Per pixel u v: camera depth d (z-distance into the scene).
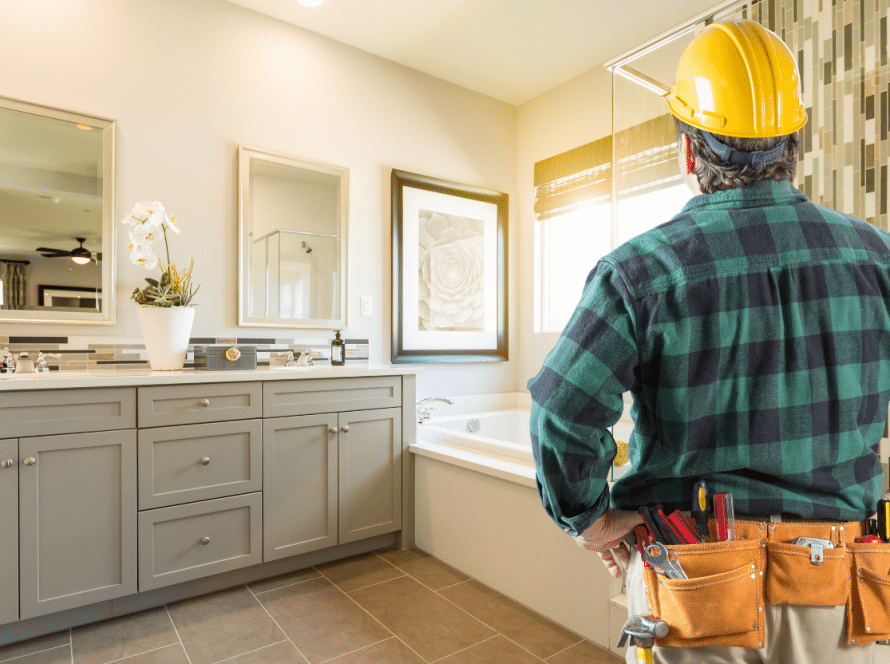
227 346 2.29
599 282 0.63
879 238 0.67
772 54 0.63
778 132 0.62
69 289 2.21
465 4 2.70
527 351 3.73
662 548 0.62
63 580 1.77
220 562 2.07
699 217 0.64
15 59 2.14
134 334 2.37
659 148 2.28
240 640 1.77
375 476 2.51
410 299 3.24
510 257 3.78
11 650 1.70
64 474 1.77
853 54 1.75
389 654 1.69
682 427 0.61
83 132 2.26
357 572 2.31
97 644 1.74
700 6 2.71
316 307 2.87
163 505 1.95
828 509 0.63
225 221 2.62
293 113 2.84
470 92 3.61
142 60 2.42
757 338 0.60
